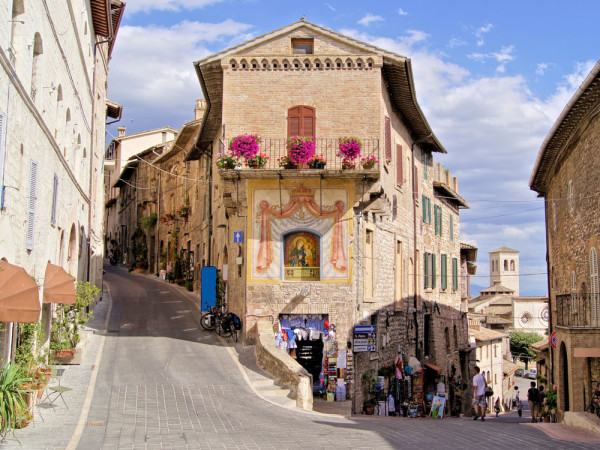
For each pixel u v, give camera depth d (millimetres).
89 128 29594
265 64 24969
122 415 15594
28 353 16031
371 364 25875
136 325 28859
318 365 24531
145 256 58031
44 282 17547
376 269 26453
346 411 21312
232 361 22453
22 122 14609
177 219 48188
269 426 15141
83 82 26000
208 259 36219
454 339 42469
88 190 30031
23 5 14516
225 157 23969
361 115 24688
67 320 21203
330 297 23922
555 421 26094
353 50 24938
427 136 33875
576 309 23797
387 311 27938
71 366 20781
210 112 29219
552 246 31734
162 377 20141
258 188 24234
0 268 12641
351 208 24156
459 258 45844
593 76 18281
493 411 52062
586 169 22344
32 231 16031
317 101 24781
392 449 12648
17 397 12469
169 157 50344
